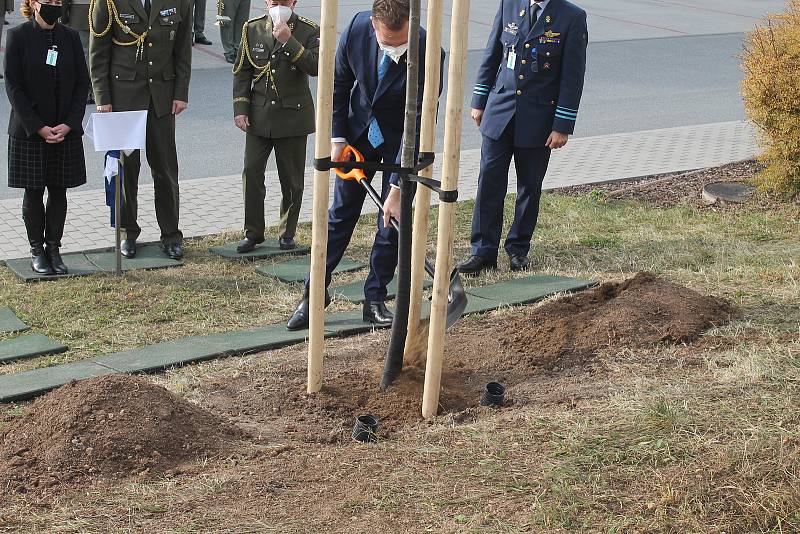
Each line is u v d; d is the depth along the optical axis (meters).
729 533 3.75
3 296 7.17
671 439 4.41
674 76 16.89
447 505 4.05
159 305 7.11
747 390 4.96
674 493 3.96
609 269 7.78
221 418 5.02
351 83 6.24
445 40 18.97
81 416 4.66
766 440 4.32
